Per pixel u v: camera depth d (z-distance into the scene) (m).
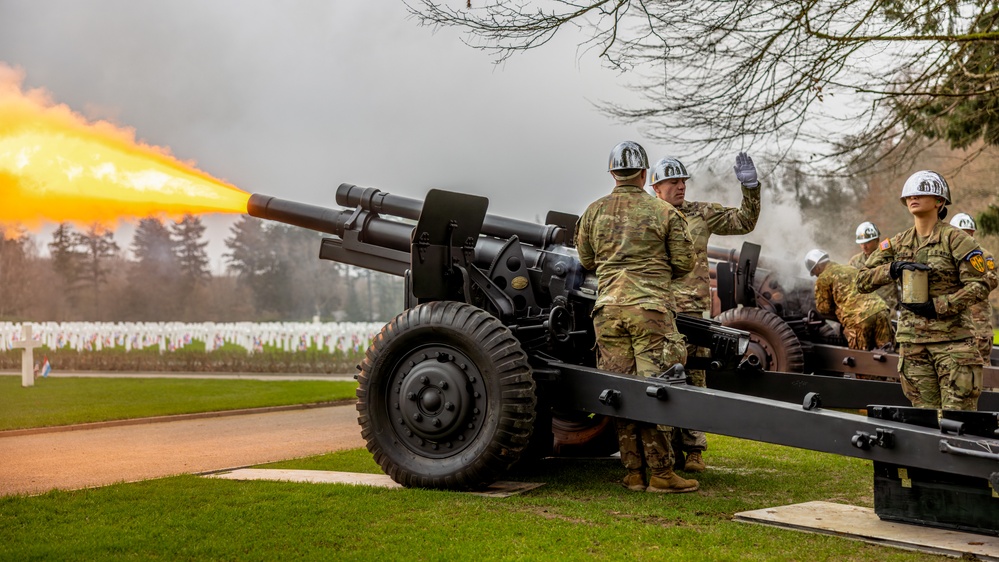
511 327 5.84
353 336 21.12
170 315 31.81
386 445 5.47
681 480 5.43
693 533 4.26
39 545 4.09
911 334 5.62
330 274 34.59
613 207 5.43
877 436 4.21
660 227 5.31
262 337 21.80
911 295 5.49
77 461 7.31
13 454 7.76
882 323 9.95
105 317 31.11
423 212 5.62
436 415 5.34
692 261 5.37
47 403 12.47
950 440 4.02
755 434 4.63
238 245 33.41
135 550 4.02
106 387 15.53
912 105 9.66
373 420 5.49
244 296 33.28
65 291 30.81
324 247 7.23
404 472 5.41
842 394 6.58
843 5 8.34
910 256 5.61
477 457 5.21
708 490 5.50
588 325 6.05
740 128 8.80
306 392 14.35
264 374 20.27
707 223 6.82
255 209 7.56
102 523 4.53
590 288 6.12
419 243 5.68
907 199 5.57
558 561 3.78
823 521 4.45
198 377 18.81
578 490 5.46
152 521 4.55
